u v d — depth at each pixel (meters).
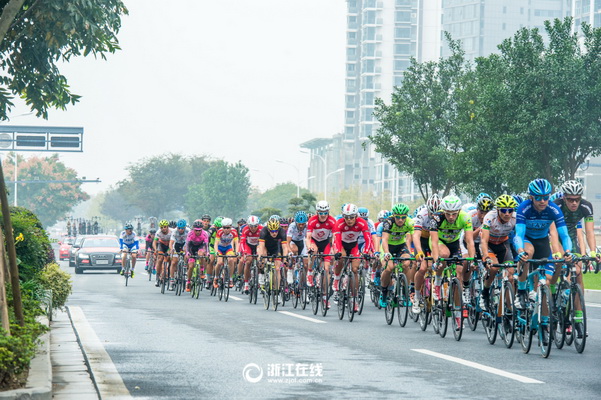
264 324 21.22
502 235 17.77
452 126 56.38
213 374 13.00
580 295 15.30
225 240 31.77
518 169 45.72
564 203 18.41
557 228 16.67
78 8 20.45
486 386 11.92
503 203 16.25
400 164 56.78
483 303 17.38
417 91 56.78
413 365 13.95
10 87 21.39
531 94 45.19
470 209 20.89
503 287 16.56
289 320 22.47
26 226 20.48
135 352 15.55
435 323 18.94
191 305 28.23
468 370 13.41
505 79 47.31
